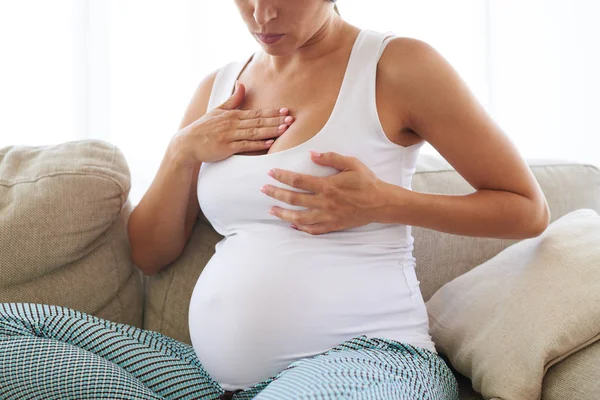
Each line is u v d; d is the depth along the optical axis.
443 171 1.58
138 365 1.14
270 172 1.15
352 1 2.56
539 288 1.22
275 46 1.17
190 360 1.28
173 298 1.46
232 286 1.18
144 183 2.44
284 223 1.21
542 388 1.16
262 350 1.15
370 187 1.14
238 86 1.33
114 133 2.42
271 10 1.12
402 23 2.60
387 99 1.18
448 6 2.63
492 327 1.25
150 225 1.41
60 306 1.32
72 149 1.45
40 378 1.06
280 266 1.16
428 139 1.19
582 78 2.76
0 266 1.31
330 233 1.19
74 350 1.09
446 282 1.51
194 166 1.42
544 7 2.74
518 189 1.18
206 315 1.21
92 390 1.05
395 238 1.23
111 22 2.39
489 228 1.17
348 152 1.17
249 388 1.16
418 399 1.00
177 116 2.45
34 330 1.16
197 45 2.44
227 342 1.17
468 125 1.16
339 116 1.17
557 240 1.30
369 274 1.18
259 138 1.23
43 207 1.34
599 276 1.18
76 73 2.37
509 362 1.18
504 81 2.74
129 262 1.47
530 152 2.79
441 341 1.34
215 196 1.26
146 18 2.41
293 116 1.24
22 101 2.36
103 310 1.41
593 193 1.65
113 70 2.41
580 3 2.74
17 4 2.34
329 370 0.97
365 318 1.16
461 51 2.65
